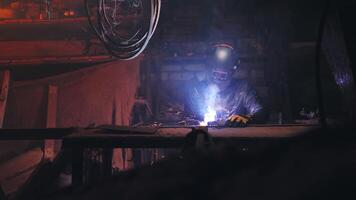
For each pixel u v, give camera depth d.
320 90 1.72
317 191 0.57
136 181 0.82
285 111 5.48
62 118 4.62
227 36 5.82
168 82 6.00
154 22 4.31
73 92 4.69
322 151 0.66
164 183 0.74
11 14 5.66
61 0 5.70
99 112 4.70
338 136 0.72
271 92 5.67
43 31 5.44
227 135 2.63
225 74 4.92
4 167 4.17
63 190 0.99
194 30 5.91
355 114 2.33
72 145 2.68
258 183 0.64
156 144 2.66
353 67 2.19
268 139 2.56
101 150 3.25
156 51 5.71
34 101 4.63
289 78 5.77
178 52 5.75
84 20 5.16
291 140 0.75
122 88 4.81
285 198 0.58
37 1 5.76
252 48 5.77
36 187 3.39
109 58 4.91
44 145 4.44
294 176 0.61
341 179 0.57
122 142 2.67
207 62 5.20
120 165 4.40
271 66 5.68
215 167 0.75
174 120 5.34
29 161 4.32
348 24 2.17
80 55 5.00
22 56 5.04
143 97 5.55
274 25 5.59
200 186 0.70
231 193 0.65
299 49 5.59
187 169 0.78
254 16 5.68
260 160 0.71
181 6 5.93
